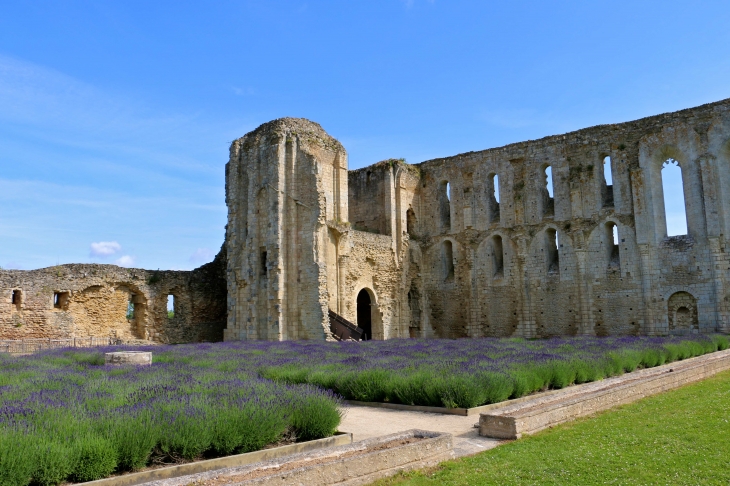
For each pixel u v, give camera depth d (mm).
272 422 9984
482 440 10562
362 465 7941
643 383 14828
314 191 37844
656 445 9570
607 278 38594
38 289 36219
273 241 37750
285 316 37281
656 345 24938
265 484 6871
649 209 37312
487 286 43406
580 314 39062
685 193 36500
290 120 39625
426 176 47281
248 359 22094
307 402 11023
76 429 8641
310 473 7305
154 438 8805
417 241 46344
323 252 37688
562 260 40438
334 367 18297
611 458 8859
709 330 34656
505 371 15539
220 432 9328
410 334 45156
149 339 39781
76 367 19797
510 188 43219
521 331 41281
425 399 14570
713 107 35844
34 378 15453
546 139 42031
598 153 39875
